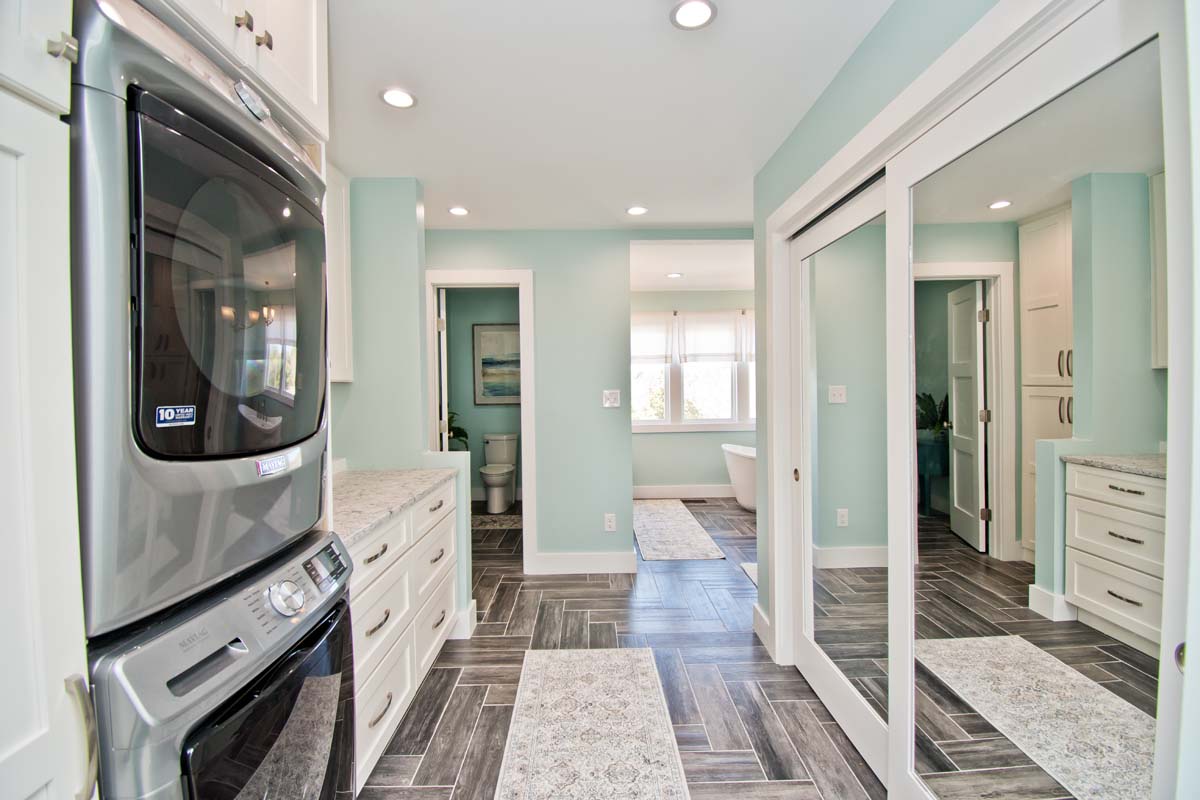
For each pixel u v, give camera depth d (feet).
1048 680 3.38
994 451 3.77
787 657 7.51
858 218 5.43
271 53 3.35
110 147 1.98
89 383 1.94
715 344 19.15
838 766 5.43
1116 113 2.66
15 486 1.74
